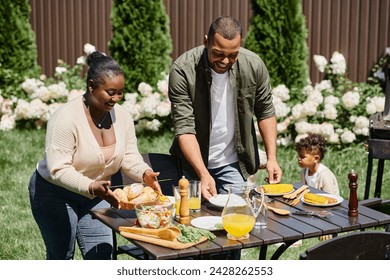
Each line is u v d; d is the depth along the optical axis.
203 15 10.65
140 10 10.36
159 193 4.32
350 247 3.21
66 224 4.42
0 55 11.02
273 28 9.84
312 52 10.29
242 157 5.00
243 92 4.81
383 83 9.97
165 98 10.07
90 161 4.26
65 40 11.26
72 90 10.16
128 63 10.52
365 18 10.02
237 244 3.67
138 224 3.96
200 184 4.24
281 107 9.23
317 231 3.88
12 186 7.71
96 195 4.10
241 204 4.05
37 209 4.44
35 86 10.44
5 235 6.23
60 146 4.19
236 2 10.49
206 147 4.95
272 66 9.91
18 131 10.20
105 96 4.14
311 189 4.73
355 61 10.12
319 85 9.55
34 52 11.23
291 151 8.96
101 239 4.45
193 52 4.77
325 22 10.18
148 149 9.27
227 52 4.23
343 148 9.11
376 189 6.81
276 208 4.31
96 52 4.27
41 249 5.91
